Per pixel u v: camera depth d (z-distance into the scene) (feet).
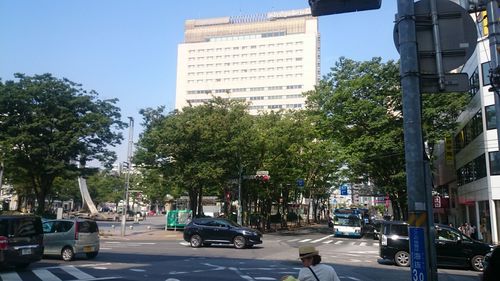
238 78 499.92
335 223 133.90
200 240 82.89
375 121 114.83
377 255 76.48
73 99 109.91
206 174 117.70
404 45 16.43
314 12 17.40
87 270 47.65
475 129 118.21
